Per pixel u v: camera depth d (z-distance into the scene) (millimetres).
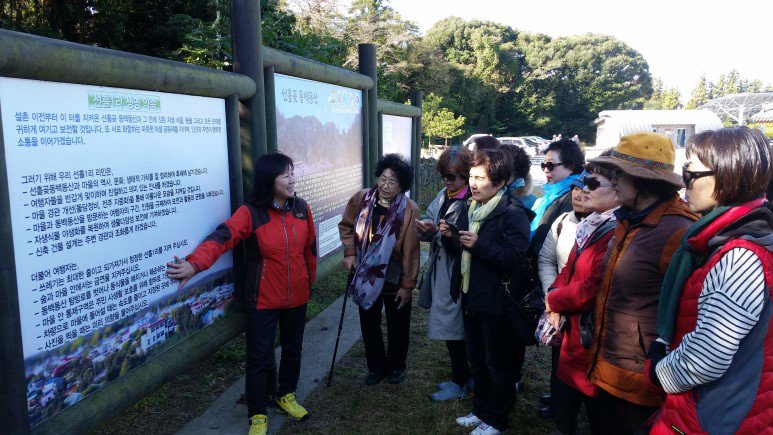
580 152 3006
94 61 1801
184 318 2459
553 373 2639
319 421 3062
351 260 3527
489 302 2639
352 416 3121
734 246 1386
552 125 51219
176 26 6020
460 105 44906
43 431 1701
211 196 2629
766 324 1368
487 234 2670
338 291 5637
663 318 1634
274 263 2758
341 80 4633
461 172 3170
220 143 2697
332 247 4711
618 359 1898
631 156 1860
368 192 3438
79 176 1822
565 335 2264
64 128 1753
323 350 4078
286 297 2818
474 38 47562
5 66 1494
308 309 4988
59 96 1730
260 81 2979
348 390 3447
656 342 1674
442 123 35312
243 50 2900
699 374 1403
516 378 2871
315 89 4230
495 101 48594
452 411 3174
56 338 1757
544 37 54406
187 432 2912
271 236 2723
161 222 2262
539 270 2715
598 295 1977
